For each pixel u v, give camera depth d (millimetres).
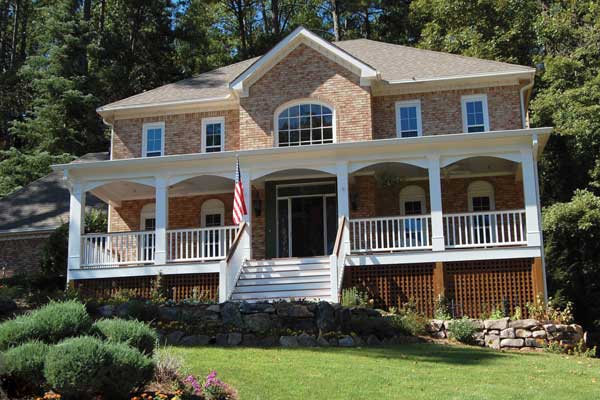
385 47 28031
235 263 20047
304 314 15672
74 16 45219
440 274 19469
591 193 29000
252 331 15414
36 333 9984
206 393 10078
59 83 42125
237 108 25500
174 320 15984
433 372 12344
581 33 32656
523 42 36094
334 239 23625
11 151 42562
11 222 30641
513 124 23562
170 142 25781
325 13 50062
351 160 20859
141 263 21391
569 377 12461
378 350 14516
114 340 10266
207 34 50469
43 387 9031
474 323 17172
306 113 23828
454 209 23641
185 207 25766
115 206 26125
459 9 37312
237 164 20328
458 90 24125
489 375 12297
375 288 19984
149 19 47375
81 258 21812
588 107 29297
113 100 45375
